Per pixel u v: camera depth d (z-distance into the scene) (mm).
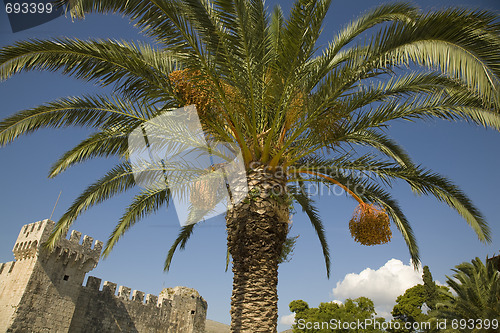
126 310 35344
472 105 5773
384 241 6340
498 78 3758
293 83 5754
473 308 19875
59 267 30516
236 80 5598
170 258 10727
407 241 8680
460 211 7543
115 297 34719
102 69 5707
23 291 27516
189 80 5406
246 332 5391
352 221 6551
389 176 7438
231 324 5656
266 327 5426
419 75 6203
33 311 27750
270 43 6832
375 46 5086
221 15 5113
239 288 5727
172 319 40312
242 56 5477
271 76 5922
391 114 6207
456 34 4102
